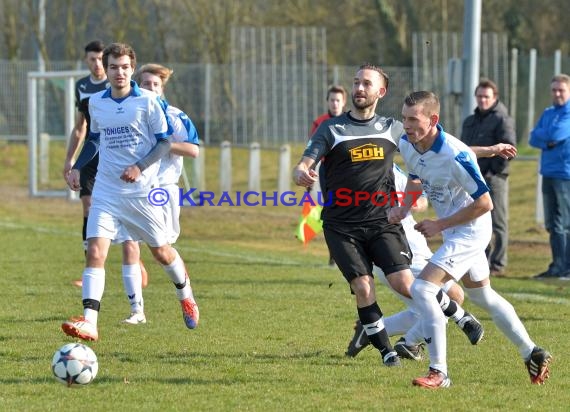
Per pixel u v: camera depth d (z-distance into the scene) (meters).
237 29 77.12
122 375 15.55
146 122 17.97
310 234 30.23
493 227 30.06
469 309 23.27
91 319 17.33
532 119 64.31
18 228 42.66
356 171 16.44
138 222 18.30
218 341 18.70
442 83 69.31
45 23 89.38
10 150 75.88
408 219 18.03
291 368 16.28
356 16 86.38
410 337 17.08
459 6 85.06
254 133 75.19
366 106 16.58
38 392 14.34
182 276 19.06
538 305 23.83
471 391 14.64
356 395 14.31
